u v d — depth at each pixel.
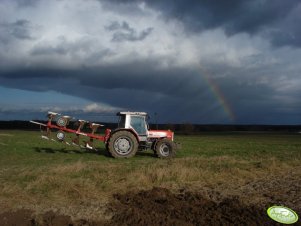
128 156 17.12
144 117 17.75
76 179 10.14
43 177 10.11
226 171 11.99
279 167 13.20
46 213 7.53
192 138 38.06
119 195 8.81
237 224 7.04
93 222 7.04
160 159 16.52
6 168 12.98
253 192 9.48
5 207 7.92
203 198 8.73
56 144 23.39
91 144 17.67
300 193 9.34
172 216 7.46
